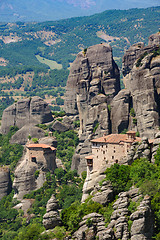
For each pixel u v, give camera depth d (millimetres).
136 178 165250
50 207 167375
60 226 165125
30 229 169125
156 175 160875
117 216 149000
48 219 165000
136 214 142125
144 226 140375
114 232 145750
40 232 168000
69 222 159500
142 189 152500
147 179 160625
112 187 167375
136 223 141125
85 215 158125
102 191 167125
